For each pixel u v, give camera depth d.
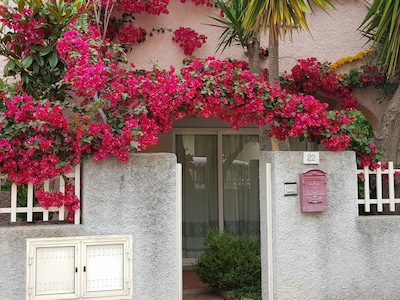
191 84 4.58
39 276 4.26
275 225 4.85
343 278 4.96
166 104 4.50
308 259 4.89
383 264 5.06
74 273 4.32
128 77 4.61
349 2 7.34
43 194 4.28
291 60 7.18
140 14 6.82
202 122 8.23
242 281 5.86
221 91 4.67
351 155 5.06
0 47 5.07
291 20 5.49
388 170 5.22
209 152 8.34
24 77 5.00
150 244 4.50
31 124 4.09
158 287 4.49
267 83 4.91
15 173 4.22
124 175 4.48
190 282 6.81
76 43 4.30
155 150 7.71
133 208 4.48
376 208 5.40
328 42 7.26
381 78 7.05
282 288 4.82
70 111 4.99
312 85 6.95
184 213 8.19
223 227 8.24
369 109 7.23
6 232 4.20
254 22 5.41
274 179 4.88
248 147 8.45
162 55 6.84
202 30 6.98
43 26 4.82
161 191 4.55
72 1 5.29
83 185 4.40
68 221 4.57
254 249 6.12
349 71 7.17
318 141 5.16
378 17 5.96
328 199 4.98
